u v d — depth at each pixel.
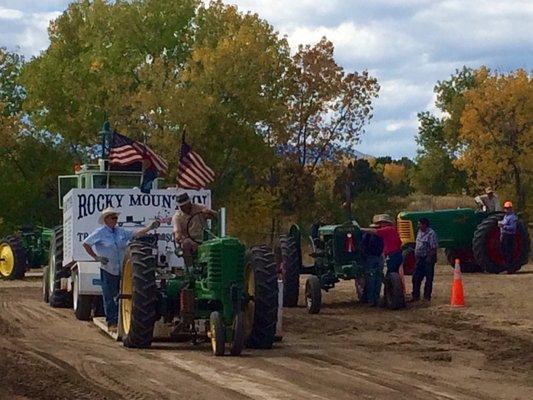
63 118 41.53
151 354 12.50
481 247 25.55
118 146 18.23
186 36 41.09
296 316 17.62
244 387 10.07
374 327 15.87
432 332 15.11
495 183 47.03
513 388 10.41
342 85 40.41
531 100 45.59
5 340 13.71
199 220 13.74
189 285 13.16
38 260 28.08
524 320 16.25
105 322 15.23
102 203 16.84
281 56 39.66
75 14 42.81
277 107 37.97
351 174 39.69
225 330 12.45
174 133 36.28
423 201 52.41
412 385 10.41
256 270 13.13
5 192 41.06
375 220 19.17
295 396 9.58
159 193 16.97
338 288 22.91
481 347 13.54
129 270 13.55
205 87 37.25
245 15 40.06
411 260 24.38
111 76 38.94
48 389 9.81
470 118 46.69
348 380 10.64
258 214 39.09
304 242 27.02
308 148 41.03
